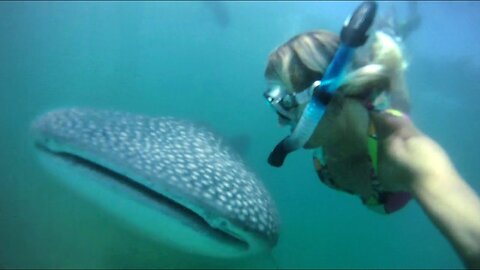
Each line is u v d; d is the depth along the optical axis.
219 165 1.92
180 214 1.62
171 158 1.73
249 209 1.77
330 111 0.94
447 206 0.69
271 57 1.05
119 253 2.77
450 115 6.30
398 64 0.90
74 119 1.76
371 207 1.08
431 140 0.84
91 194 1.71
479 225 0.64
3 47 5.74
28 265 2.85
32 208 2.82
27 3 7.00
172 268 2.69
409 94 0.95
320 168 1.11
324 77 0.87
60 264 2.92
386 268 5.17
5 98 3.91
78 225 2.80
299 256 4.61
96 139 1.60
